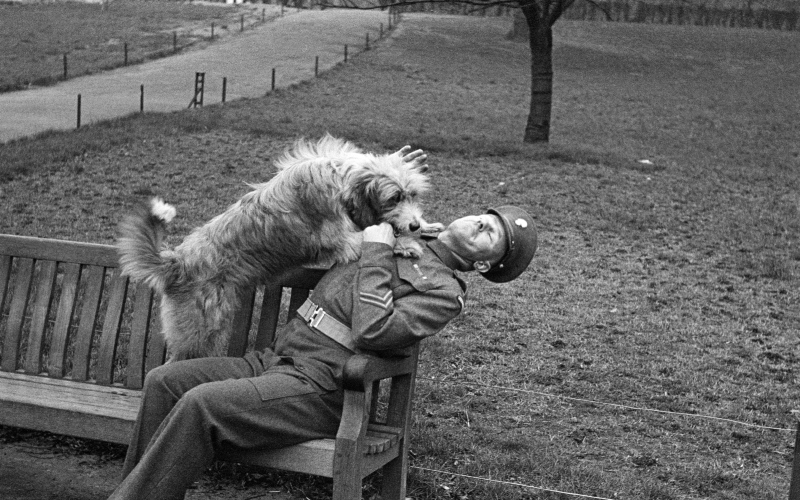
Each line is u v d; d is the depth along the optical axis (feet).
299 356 12.29
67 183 40.93
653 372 22.25
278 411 11.50
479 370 21.54
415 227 12.33
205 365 12.17
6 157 44.96
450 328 24.73
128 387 14.94
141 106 67.82
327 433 12.07
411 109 79.77
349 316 12.23
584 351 23.61
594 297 28.89
